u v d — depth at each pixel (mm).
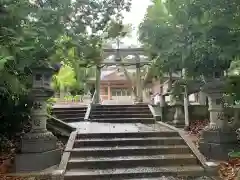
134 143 7129
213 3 4512
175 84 10422
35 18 5316
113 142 7102
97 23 6723
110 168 6008
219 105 6602
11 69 4680
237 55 4914
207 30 4797
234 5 4426
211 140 6500
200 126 10375
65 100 20359
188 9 4859
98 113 12695
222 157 6211
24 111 7035
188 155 6469
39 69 6047
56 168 5977
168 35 6535
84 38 6977
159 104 13367
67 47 6516
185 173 5668
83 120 12055
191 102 13648
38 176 5438
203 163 5953
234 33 4656
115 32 7422
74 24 6410
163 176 5633
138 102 15125
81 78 14820
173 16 5809
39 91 6051
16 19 4676
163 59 7340
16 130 7508
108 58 15102
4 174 5609
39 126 6227
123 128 8914
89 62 8250
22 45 4734
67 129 8500
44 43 5359
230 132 6457
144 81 18844
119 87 30047
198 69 6402
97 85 15094
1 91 5230
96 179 5516
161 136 7613
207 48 5324
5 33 4441
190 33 5625
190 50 5840
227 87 5312
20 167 5820
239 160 5820
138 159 6176
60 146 7242
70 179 5484
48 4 5625
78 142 7023
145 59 15070
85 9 6422
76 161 6055
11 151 6973
